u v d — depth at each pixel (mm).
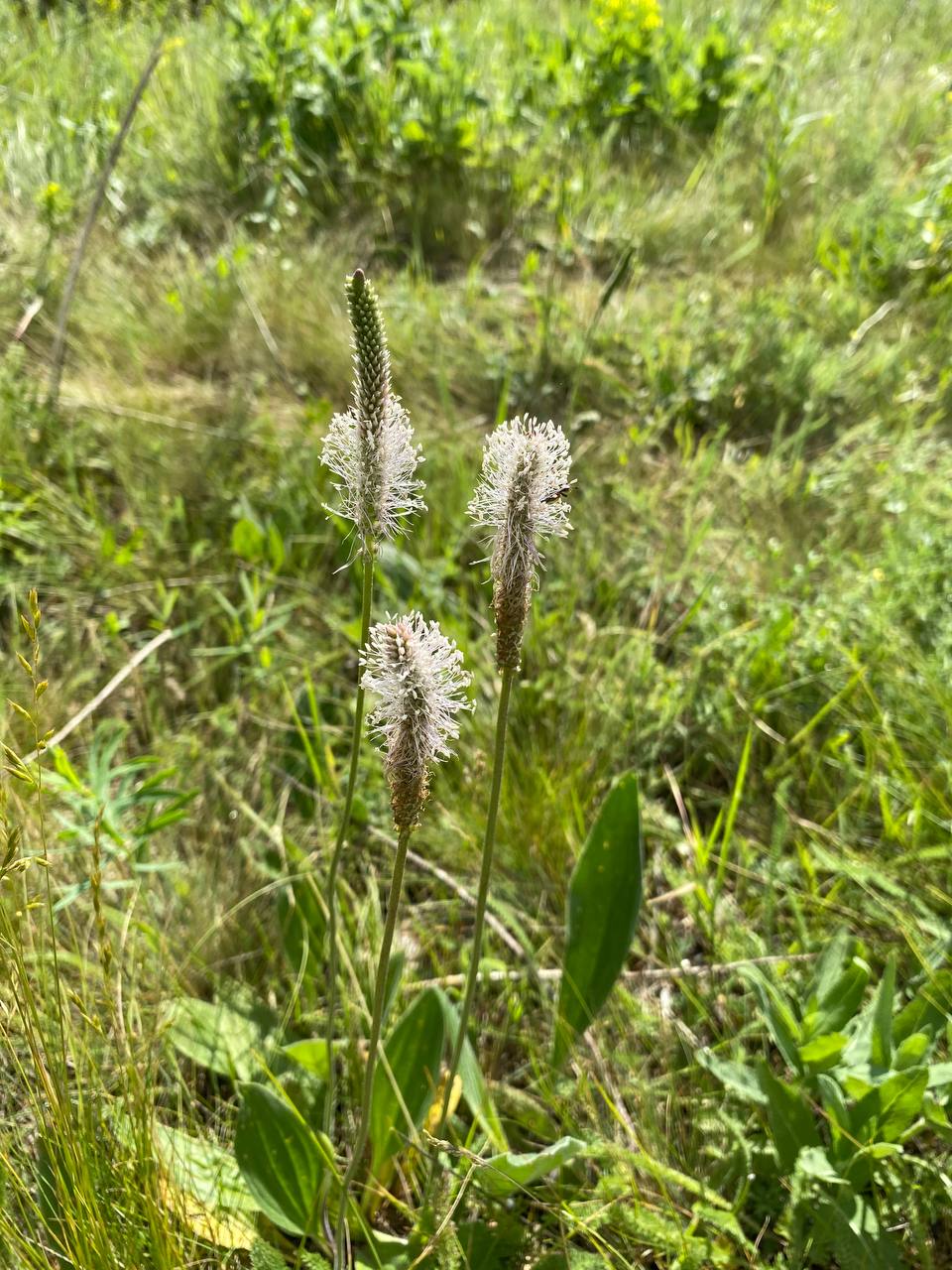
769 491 558
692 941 390
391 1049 304
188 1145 294
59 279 667
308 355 637
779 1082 289
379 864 406
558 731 440
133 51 942
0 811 247
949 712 411
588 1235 283
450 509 531
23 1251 246
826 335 692
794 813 426
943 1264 290
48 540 511
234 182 803
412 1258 277
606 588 506
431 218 781
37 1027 244
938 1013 311
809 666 460
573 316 673
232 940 370
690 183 833
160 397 597
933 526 497
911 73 1019
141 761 375
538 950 372
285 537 521
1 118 827
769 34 1022
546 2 1105
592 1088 330
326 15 870
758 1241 290
